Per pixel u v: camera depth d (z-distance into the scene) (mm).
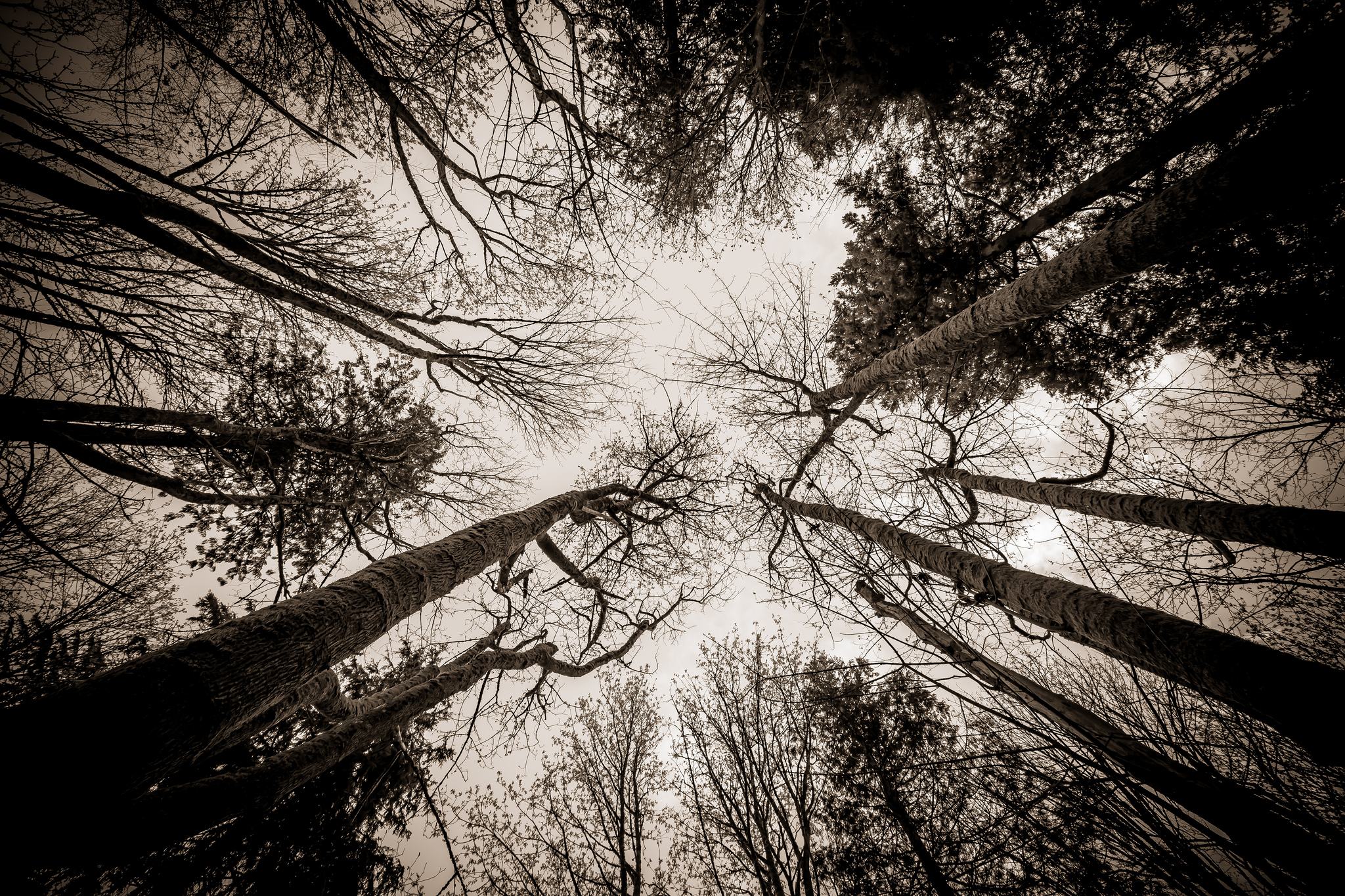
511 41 4664
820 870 6297
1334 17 4035
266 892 5555
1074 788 1899
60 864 2176
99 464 4484
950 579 5273
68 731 1734
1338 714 2277
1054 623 4180
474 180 5965
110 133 5066
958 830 2377
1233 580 3326
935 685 2145
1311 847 1397
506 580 8352
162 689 2012
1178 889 1619
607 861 9094
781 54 5309
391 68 4910
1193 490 4551
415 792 8062
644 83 5551
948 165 7383
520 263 7020
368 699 7180
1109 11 4770
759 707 7820
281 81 5453
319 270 5984
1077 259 4312
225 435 5480
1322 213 4691
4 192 4816
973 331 5508
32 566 6184
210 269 4594
